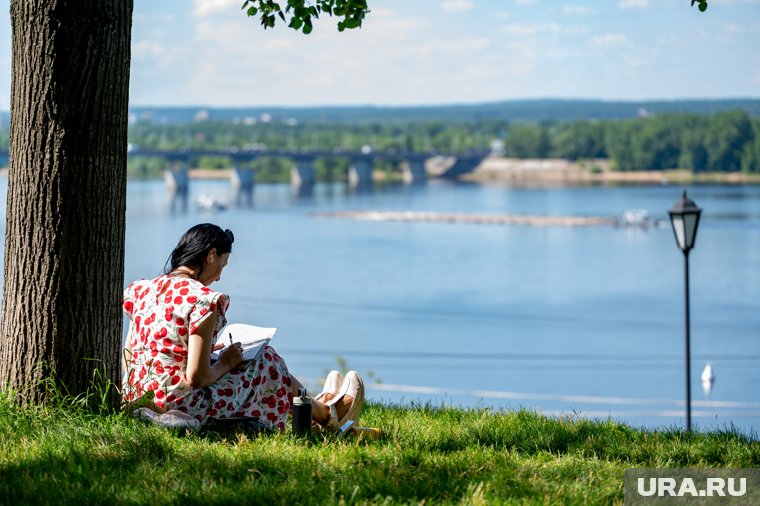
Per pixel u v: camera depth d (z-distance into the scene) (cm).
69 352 571
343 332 8694
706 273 12256
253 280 11481
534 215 19438
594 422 767
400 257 13750
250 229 16738
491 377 6894
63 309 570
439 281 11794
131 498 458
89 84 570
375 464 521
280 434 561
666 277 12038
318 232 16500
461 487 490
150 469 500
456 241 15625
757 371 6756
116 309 588
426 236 16225
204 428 566
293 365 7188
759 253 13912
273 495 463
